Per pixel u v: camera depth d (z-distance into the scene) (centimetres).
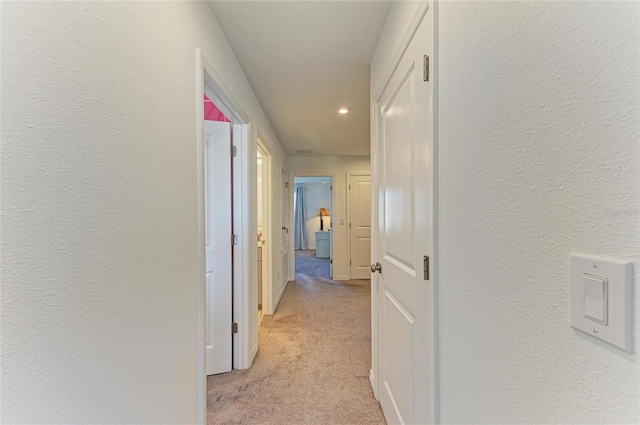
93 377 62
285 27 147
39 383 51
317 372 198
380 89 157
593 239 39
